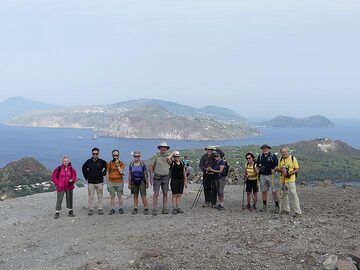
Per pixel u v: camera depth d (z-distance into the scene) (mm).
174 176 14594
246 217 13305
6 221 15102
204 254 9477
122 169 15055
